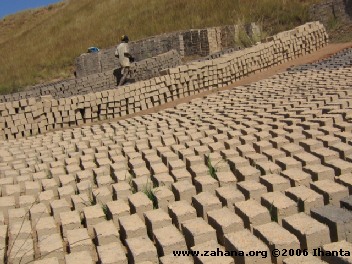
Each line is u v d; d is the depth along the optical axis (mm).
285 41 13359
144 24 23719
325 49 14102
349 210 3586
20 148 8008
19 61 25953
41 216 4578
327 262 3000
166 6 24656
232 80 12023
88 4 32844
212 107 9062
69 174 5973
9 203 4969
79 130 8984
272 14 18922
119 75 14078
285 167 4992
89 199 4934
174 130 7484
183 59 18000
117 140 7277
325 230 3287
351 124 6043
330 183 4246
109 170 6027
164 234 3654
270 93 9359
